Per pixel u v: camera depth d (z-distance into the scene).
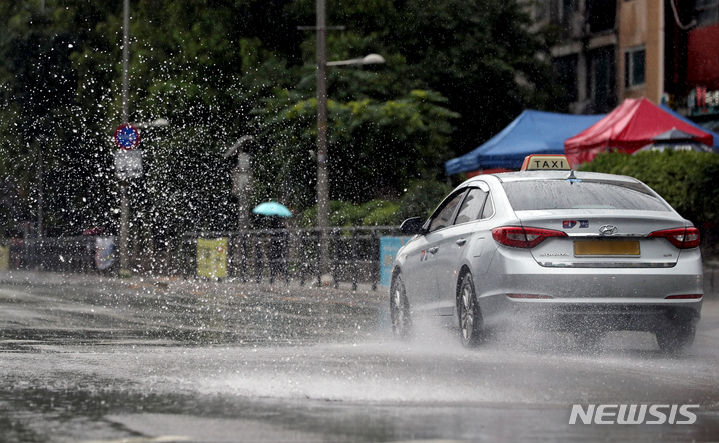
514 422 19.73
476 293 31.28
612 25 123.19
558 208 31.42
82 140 148.12
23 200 151.75
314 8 125.00
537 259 30.25
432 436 18.22
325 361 29.16
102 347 34.94
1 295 71.00
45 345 35.75
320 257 82.31
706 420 20.33
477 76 125.50
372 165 106.62
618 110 75.94
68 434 18.56
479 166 84.50
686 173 55.44
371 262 74.81
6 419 20.20
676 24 103.75
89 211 145.25
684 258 30.81
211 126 125.69
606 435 18.59
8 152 151.38
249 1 126.25
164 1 131.50
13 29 150.88
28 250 133.75
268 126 110.88
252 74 123.44
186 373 27.03
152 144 125.88
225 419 20.00
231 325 44.88
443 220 35.91
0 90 151.50
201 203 123.75
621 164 58.38
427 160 107.94
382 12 123.62
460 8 125.50
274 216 110.12
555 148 83.56
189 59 127.25
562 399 22.55
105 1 147.75
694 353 32.22
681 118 74.81
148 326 44.31
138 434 18.50
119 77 136.00
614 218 30.45
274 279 87.50
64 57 151.75
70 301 63.69
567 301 29.97
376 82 112.31
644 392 23.66
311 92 112.31
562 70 130.50
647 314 30.41
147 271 124.12
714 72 97.75
